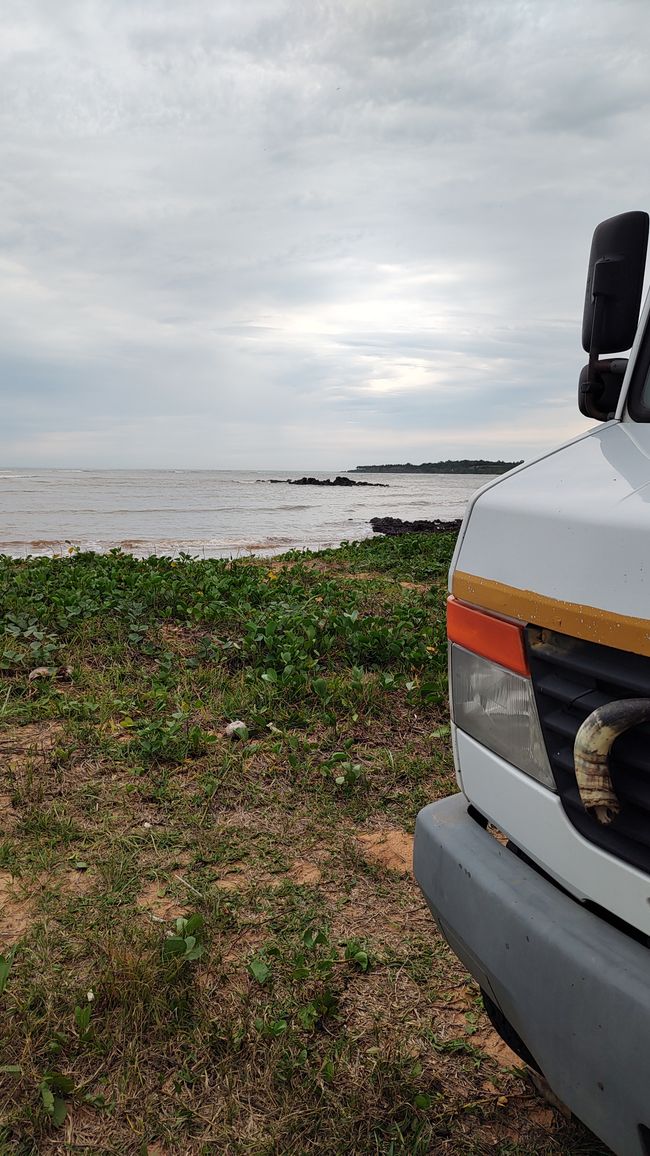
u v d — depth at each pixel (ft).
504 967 6.16
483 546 6.98
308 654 22.85
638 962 5.38
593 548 5.67
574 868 5.96
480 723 7.03
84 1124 7.73
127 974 9.35
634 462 6.49
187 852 12.78
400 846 13.21
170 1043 8.66
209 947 10.27
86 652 22.17
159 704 18.56
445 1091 8.26
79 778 15.03
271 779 15.46
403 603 31.42
